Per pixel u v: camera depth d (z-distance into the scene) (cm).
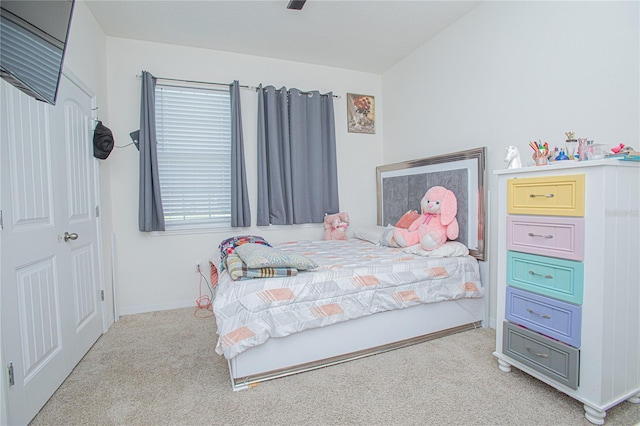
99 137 244
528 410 153
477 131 261
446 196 262
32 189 159
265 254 195
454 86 282
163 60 306
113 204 293
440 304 236
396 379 181
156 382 182
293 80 351
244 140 332
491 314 251
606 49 178
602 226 138
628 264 147
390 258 244
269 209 339
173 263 313
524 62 223
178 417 152
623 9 170
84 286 221
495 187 246
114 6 245
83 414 155
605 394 142
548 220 160
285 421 149
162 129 310
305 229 358
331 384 178
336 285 200
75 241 209
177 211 318
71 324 197
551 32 205
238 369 177
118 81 293
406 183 333
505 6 234
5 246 136
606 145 156
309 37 299
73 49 215
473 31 261
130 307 300
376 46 320
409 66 339
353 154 380
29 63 111
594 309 142
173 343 234
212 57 321
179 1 241
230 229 329
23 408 144
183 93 315
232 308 175
